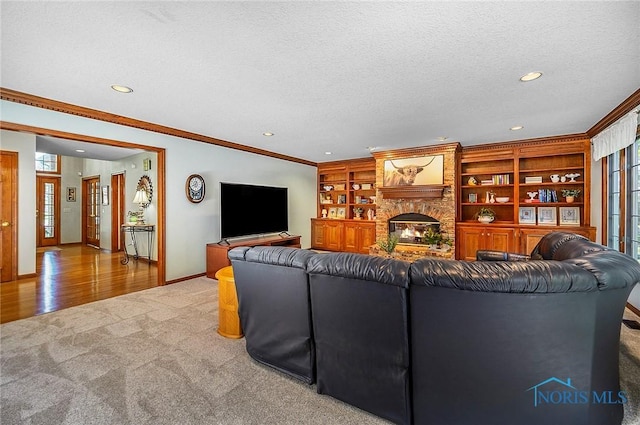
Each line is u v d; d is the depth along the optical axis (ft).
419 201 19.06
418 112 11.43
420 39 6.32
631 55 6.99
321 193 26.21
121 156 20.81
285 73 8.02
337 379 5.98
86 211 27.99
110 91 9.41
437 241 18.10
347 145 18.15
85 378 6.68
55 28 5.96
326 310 5.97
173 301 11.98
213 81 8.58
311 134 15.23
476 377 4.81
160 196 14.32
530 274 4.33
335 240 24.04
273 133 15.07
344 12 5.40
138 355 7.73
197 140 15.72
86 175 27.63
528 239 16.35
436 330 4.92
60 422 5.34
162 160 14.29
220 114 11.82
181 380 6.65
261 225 18.44
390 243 16.96
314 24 5.78
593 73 7.98
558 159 17.01
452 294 4.70
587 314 4.48
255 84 8.79
